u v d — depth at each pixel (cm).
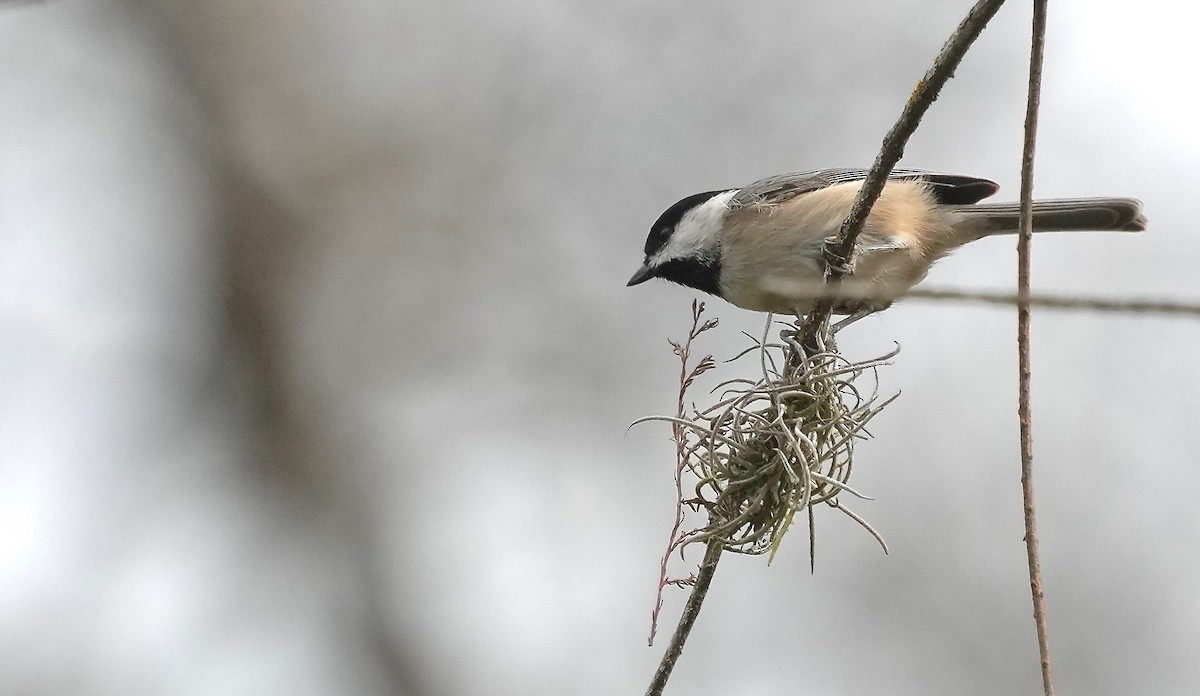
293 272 1330
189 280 1332
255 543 1280
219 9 1348
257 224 1330
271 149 1344
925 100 557
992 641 1133
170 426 1286
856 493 602
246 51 1352
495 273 1300
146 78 1348
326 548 1273
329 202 1337
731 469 600
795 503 582
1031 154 479
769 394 606
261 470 1297
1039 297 331
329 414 1304
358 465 1293
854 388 621
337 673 1239
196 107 1352
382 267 1321
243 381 1311
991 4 517
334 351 1313
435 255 1316
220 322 1322
